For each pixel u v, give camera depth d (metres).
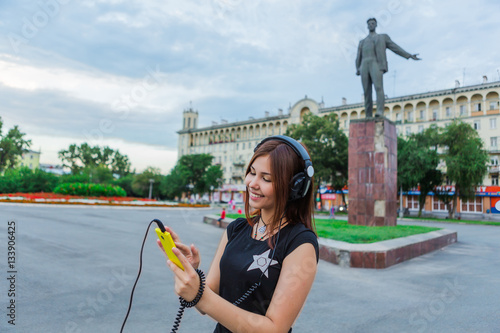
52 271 5.35
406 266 7.25
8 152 50.53
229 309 0.97
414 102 49.53
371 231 10.16
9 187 41.56
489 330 3.64
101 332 3.23
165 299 4.33
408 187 31.20
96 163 74.69
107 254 7.12
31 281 4.71
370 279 5.96
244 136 66.94
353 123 13.25
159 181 67.56
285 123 60.34
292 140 1.28
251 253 1.19
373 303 4.52
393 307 4.36
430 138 31.12
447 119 46.34
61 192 30.92
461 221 26.17
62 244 7.91
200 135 75.50
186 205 36.62
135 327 3.40
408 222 24.84
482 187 41.72
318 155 36.97
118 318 3.61
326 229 10.60
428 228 12.15
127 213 21.55
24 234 8.97
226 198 66.69
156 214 22.33
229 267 1.22
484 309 4.34
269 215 1.24
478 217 35.09
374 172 12.62
